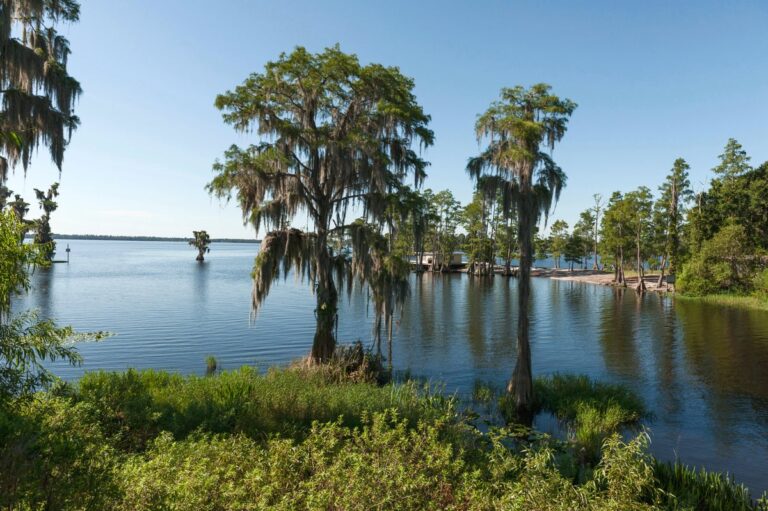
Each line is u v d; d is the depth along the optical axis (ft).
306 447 23.15
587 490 19.62
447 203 312.50
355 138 52.70
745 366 70.23
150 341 84.43
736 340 90.12
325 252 58.39
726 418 47.24
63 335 19.94
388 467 20.22
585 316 125.29
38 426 14.60
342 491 18.21
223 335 91.61
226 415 31.30
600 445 37.52
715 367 69.72
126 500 14.32
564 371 67.87
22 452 12.69
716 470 35.58
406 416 35.86
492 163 50.31
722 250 164.45
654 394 55.93
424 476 20.10
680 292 177.88
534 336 96.94
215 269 321.93
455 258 357.00
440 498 19.44
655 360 74.84
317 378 51.08
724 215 177.17
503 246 278.87
